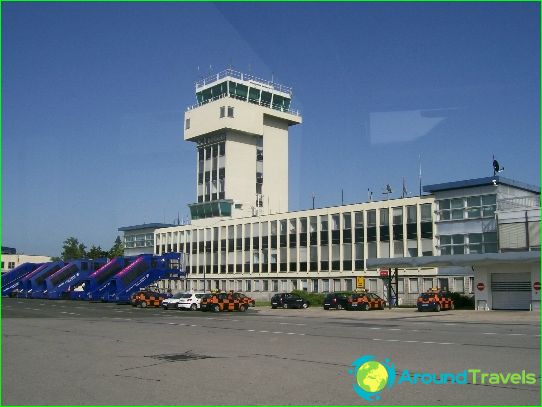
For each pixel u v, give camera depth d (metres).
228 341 17.73
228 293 42.28
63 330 22.33
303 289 61.22
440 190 48.94
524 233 36.03
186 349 15.44
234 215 76.50
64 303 54.09
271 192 80.88
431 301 38.50
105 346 16.31
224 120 75.88
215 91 79.25
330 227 59.00
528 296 35.81
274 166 81.62
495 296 37.25
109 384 10.11
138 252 89.44
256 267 67.50
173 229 82.06
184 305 42.69
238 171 77.88
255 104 79.25
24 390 9.63
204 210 78.50
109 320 29.20
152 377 10.80
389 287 45.06
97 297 57.34
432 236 49.19
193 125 80.81
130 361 13.01
